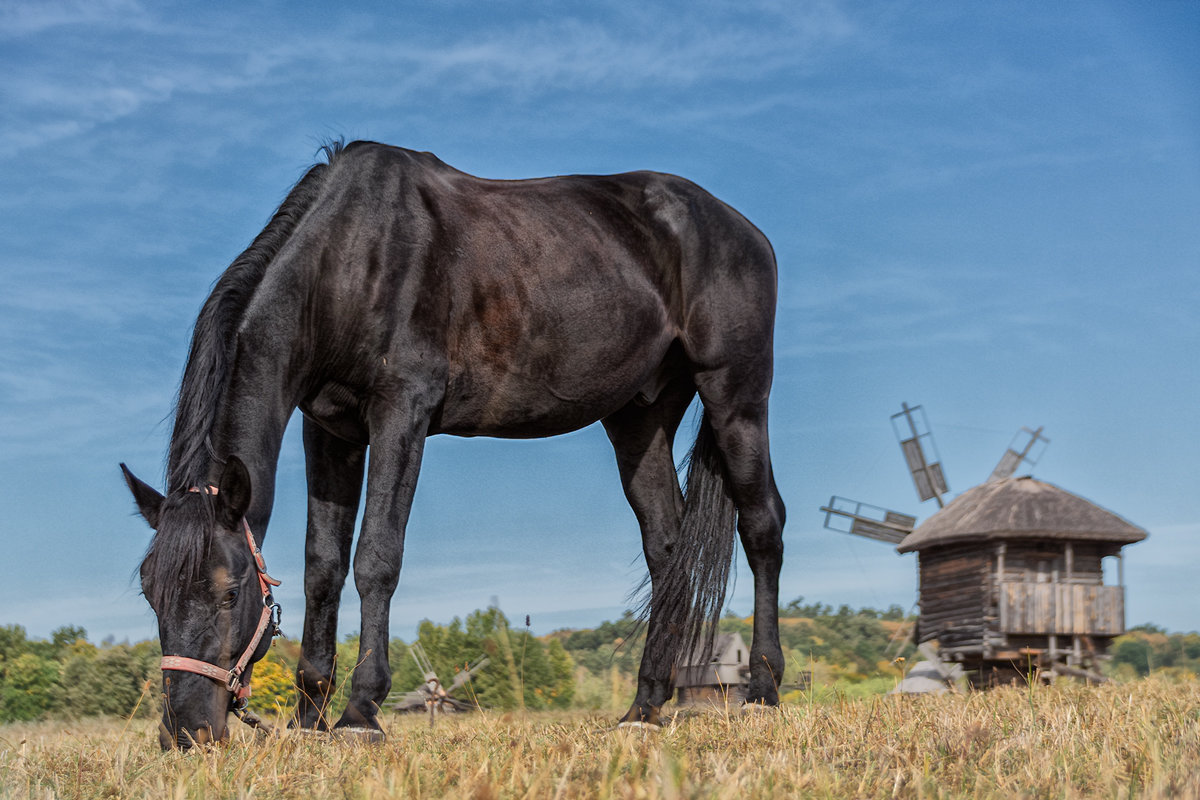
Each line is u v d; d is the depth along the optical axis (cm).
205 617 389
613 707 605
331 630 495
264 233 470
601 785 260
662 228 599
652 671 545
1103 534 2058
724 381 600
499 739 446
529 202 558
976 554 2131
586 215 571
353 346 478
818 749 362
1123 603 2073
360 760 356
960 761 321
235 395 440
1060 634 2064
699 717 517
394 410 477
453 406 515
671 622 557
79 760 378
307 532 502
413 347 484
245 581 403
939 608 2220
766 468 607
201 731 382
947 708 508
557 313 537
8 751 387
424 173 528
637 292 571
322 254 475
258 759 349
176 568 381
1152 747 296
